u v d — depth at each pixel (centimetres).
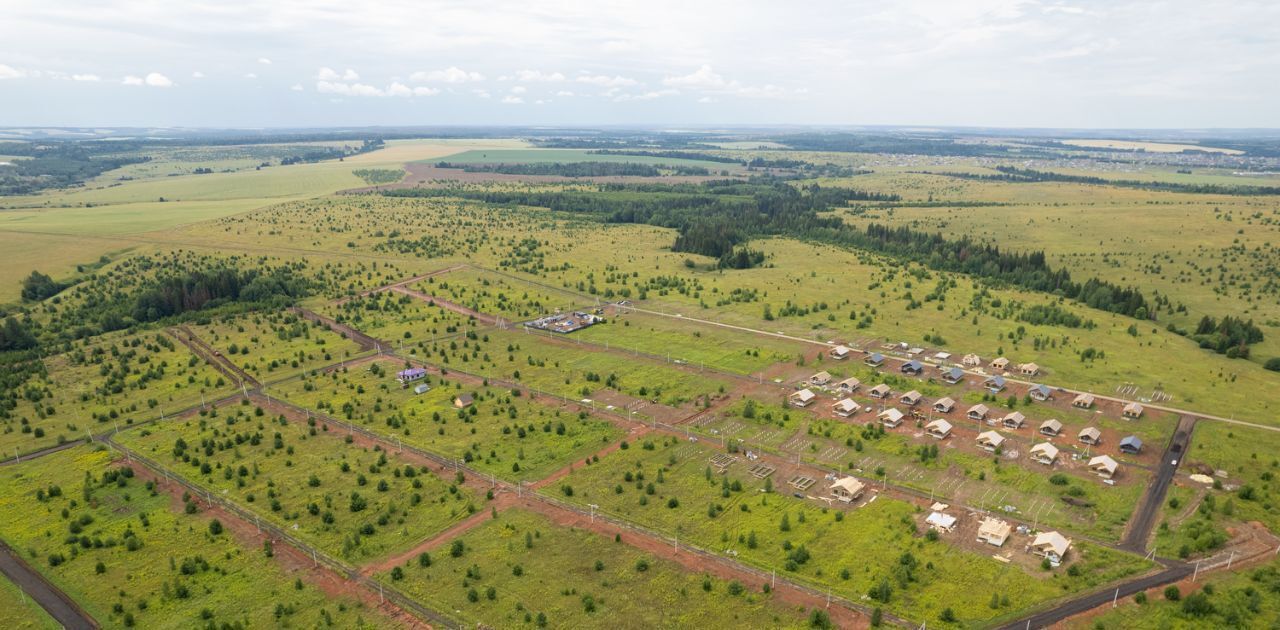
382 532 11469
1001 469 13175
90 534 11550
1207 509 11456
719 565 10456
